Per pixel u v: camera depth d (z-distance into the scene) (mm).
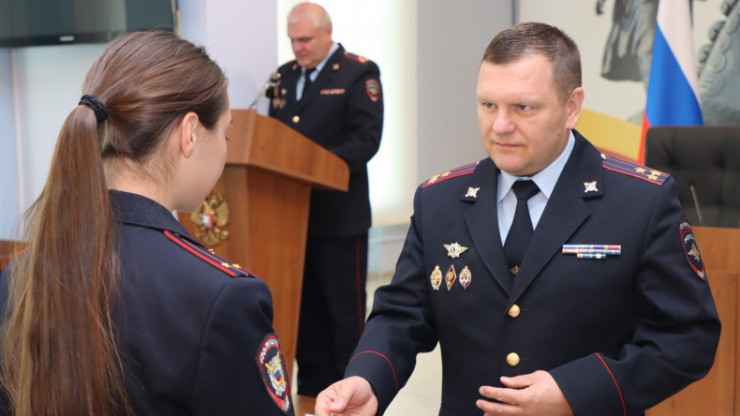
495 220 1359
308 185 2881
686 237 1281
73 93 3477
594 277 1280
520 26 1280
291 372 2871
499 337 1321
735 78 5184
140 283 840
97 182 838
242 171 2541
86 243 823
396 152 6094
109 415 816
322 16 3234
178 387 812
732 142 3334
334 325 3242
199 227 2648
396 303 1461
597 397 1195
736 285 2145
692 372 1237
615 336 1294
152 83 885
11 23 3369
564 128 1291
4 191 3580
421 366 3793
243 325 834
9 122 3574
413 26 6133
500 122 1250
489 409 1214
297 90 3340
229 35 3072
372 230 5918
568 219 1307
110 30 3203
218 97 938
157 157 898
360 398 1300
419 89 6219
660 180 1313
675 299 1246
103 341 812
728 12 5188
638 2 5711
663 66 3527
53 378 809
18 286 866
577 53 1293
